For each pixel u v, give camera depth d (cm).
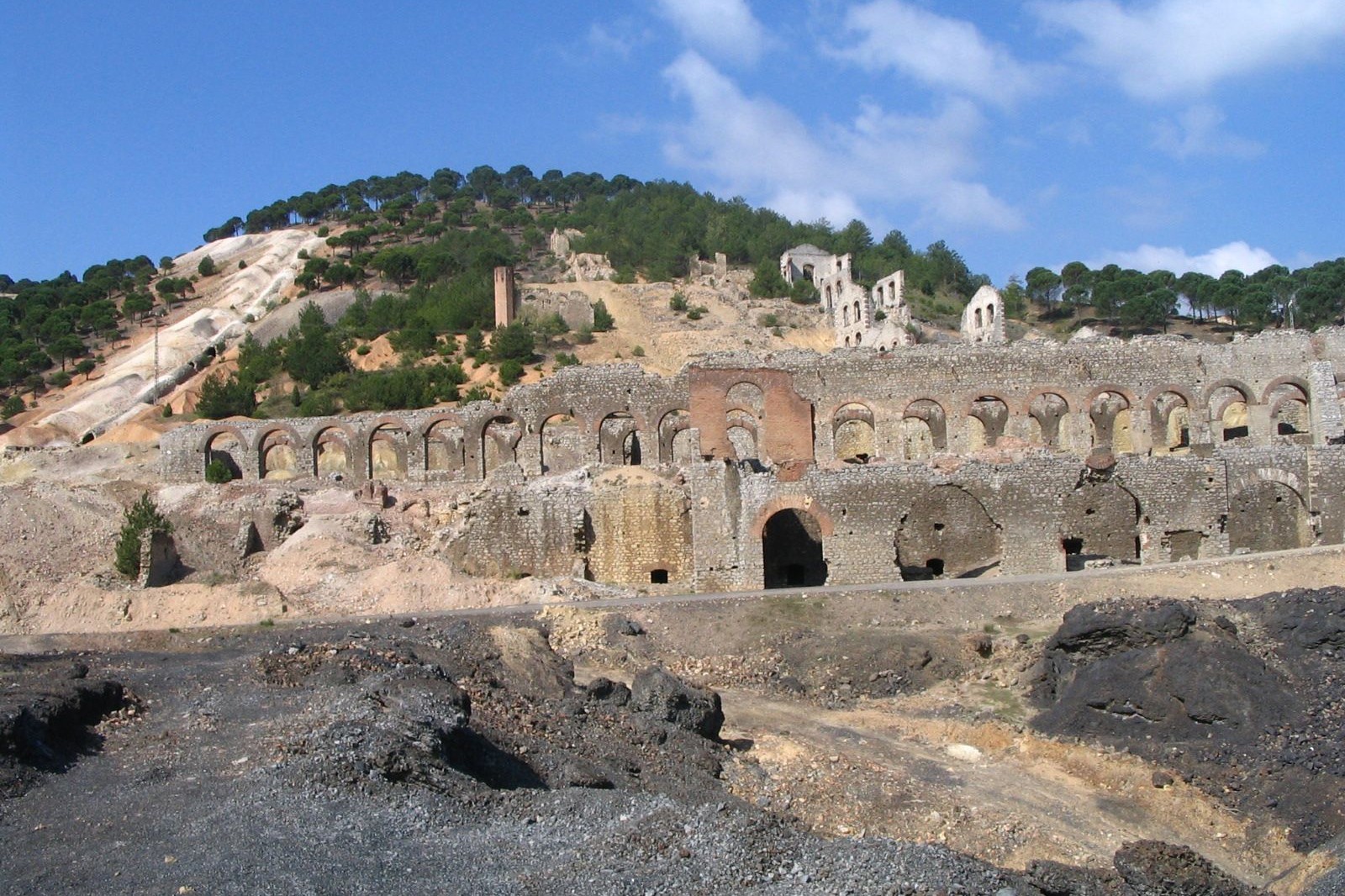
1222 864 3691
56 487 7688
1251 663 4641
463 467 9350
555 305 16888
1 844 2766
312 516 7362
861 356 9244
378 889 2575
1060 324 18200
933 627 5684
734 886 2638
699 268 19425
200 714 3794
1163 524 6738
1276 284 16838
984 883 2766
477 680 4519
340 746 3244
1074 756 4431
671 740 4309
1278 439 8631
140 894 2509
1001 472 6619
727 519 6612
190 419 13175
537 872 2689
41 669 4106
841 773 4219
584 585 6512
